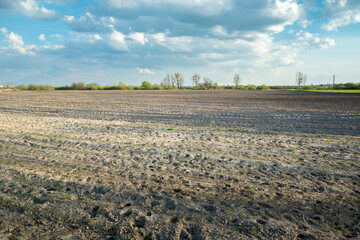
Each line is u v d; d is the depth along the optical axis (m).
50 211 3.44
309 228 3.10
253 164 5.54
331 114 15.50
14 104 23.92
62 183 4.40
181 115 15.18
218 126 10.97
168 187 4.30
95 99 32.53
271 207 3.62
